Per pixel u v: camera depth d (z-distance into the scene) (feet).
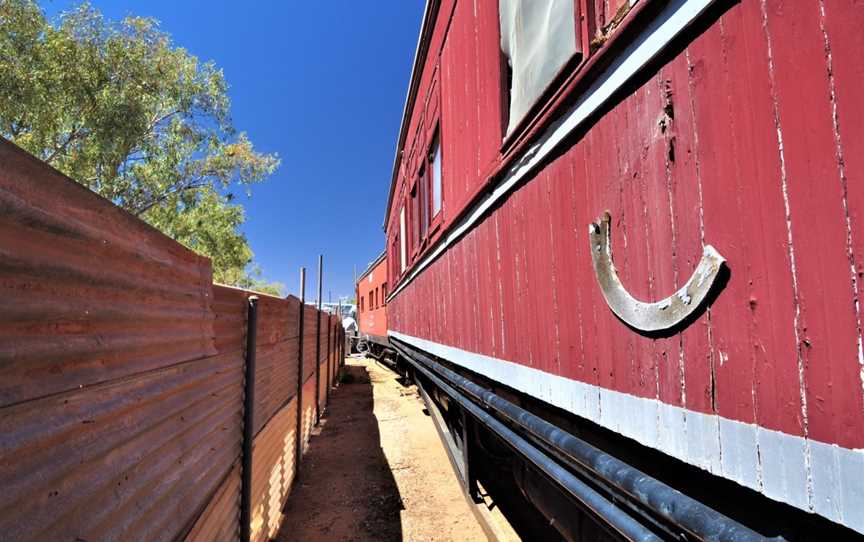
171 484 4.87
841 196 2.21
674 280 3.33
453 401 13.15
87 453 3.32
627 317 3.88
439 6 13.12
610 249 4.17
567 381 5.04
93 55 29.60
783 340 2.50
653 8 3.46
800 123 2.42
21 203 2.70
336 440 20.48
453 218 10.94
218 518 6.71
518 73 6.53
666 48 3.36
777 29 2.55
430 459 17.54
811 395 2.34
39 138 28.27
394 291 30.27
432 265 14.89
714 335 2.96
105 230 3.62
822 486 2.27
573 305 4.91
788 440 2.45
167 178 37.50
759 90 2.66
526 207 6.33
